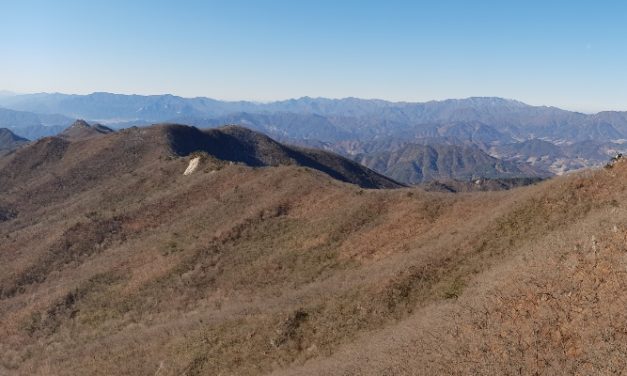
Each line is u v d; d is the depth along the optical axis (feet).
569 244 73.20
